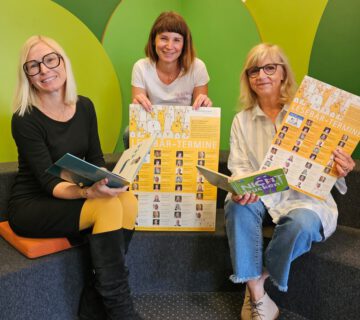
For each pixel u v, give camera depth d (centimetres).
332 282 145
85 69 211
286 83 159
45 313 138
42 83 144
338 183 158
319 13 195
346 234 168
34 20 187
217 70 246
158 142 170
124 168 138
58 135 151
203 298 168
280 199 157
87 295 143
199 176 171
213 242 169
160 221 173
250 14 223
